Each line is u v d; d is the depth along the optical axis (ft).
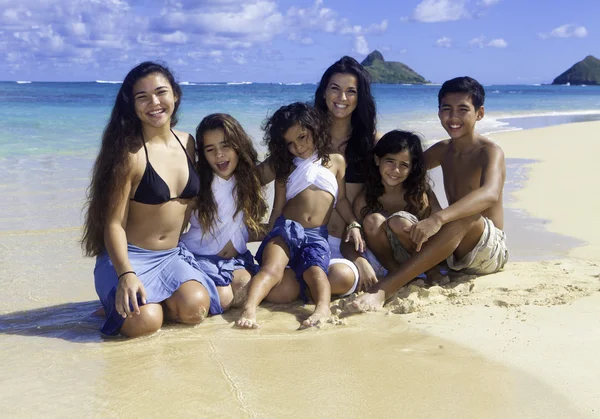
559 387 9.67
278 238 14.69
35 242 19.62
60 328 13.10
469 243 15.25
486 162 15.90
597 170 32.71
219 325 13.17
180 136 14.57
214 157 14.34
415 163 15.72
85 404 9.36
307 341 11.96
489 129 64.28
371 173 15.99
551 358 10.77
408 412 8.96
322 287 13.85
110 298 12.62
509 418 8.76
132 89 13.26
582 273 16.17
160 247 13.89
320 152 15.34
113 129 13.47
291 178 15.24
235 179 14.76
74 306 14.60
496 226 16.51
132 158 13.11
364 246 15.37
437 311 13.50
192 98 125.90
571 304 13.60
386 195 16.19
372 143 16.51
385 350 11.37
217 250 14.94
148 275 13.24
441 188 27.99
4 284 15.97
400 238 15.11
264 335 12.41
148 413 9.04
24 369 10.75
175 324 13.26
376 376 10.22
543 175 31.27
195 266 14.05
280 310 14.26
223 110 80.64
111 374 10.49
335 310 13.82
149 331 12.47
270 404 9.26
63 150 39.65
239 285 14.42
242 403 9.30
